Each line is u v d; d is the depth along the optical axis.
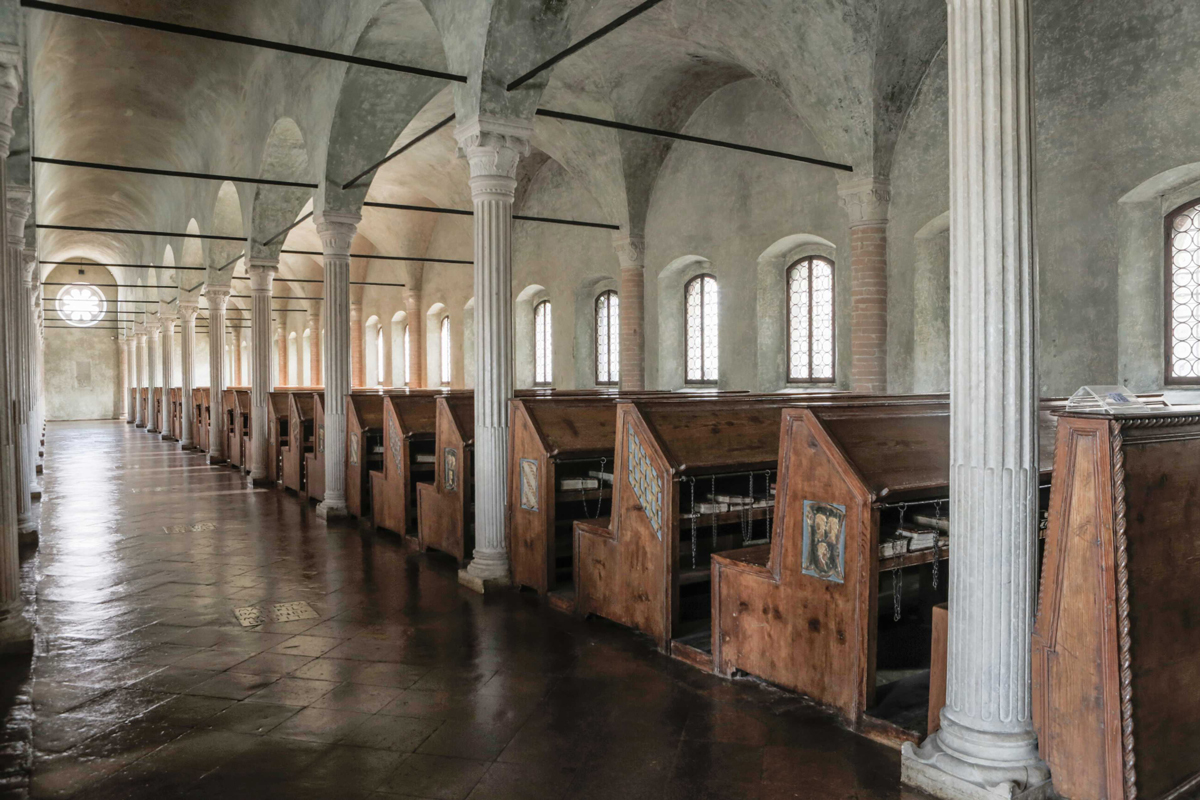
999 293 3.62
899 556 4.61
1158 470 3.55
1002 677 3.68
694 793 3.80
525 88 7.88
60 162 10.71
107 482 15.57
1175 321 9.08
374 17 9.70
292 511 12.05
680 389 16.08
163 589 7.54
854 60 10.55
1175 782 3.59
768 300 13.95
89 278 41.38
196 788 3.86
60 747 4.28
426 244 24.27
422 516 9.10
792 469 4.79
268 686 5.13
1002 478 3.64
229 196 18.02
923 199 10.98
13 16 5.70
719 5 11.12
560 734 4.43
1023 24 3.64
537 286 20.23
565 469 7.80
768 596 4.94
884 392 11.58
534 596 7.27
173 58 16.95
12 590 5.79
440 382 25.00
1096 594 3.45
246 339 39.56
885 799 3.74
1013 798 3.50
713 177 14.55
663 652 5.73
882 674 5.02
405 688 5.09
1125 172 8.95
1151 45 8.70
